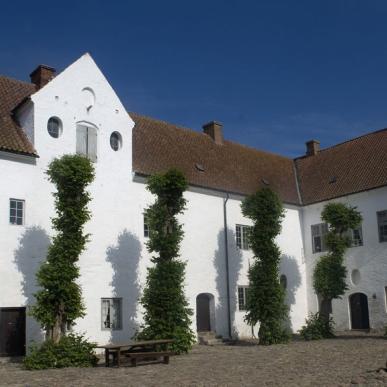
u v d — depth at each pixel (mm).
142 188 23172
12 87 22797
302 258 29984
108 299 21266
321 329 24906
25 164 19562
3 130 19797
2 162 19000
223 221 26375
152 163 24531
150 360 17734
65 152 20672
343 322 27734
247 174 29656
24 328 18641
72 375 14438
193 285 24297
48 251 17391
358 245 27516
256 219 24156
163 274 19625
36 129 20000
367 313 27047
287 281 28750
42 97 20328
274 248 23969
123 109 23000
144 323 20672
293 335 27234
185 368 15398
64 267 16938
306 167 33312
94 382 13039
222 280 25625
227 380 12703
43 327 17000
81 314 17125
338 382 11695
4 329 18219
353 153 30922
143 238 22703
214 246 25656
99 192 21531
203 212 25562
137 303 21969
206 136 30500
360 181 28188
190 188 25172
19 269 18719
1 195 18734
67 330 19484
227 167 28906
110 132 22359
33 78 23812
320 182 30969
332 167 31344
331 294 25297
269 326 23219
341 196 28391
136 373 14648
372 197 27125
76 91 21469
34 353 16312
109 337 20875
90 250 20828
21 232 19000
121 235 21953
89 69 22078
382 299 26031
